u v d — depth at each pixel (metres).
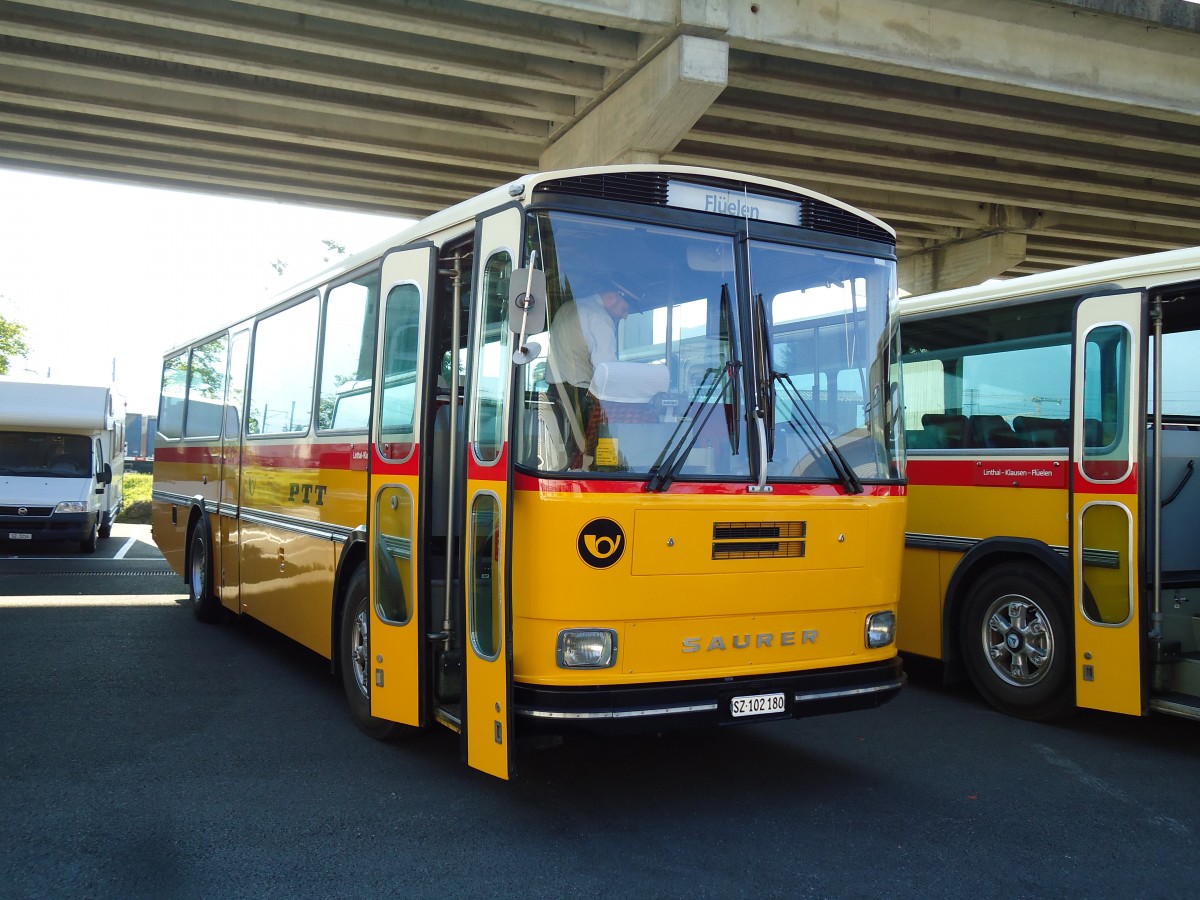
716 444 5.24
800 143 17.47
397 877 4.49
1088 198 20.91
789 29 13.95
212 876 4.47
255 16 13.13
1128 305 6.71
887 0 14.46
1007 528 7.54
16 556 18.03
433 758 6.25
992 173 18.88
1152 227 23.34
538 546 4.84
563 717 4.78
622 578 4.91
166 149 18.09
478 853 4.77
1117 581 6.67
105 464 19.80
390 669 5.94
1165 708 6.48
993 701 7.61
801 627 5.45
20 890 4.29
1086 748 6.69
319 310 7.77
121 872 4.50
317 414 7.57
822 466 5.55
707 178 5.48
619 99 15.02
